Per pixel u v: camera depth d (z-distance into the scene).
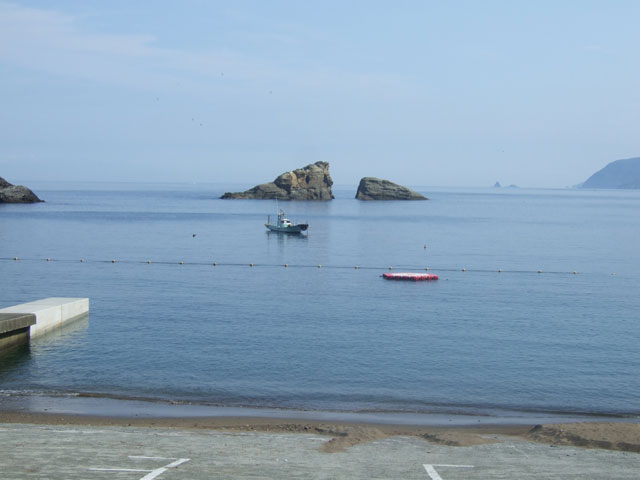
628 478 20.48
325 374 40.34
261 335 50.84
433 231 174.75
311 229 177.75
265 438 25.98
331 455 23.19
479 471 21.05
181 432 27.03
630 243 144.38
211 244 133.75
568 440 26.08
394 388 37.75
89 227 172.62
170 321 55.81
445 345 48.41
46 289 74.88
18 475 18.92
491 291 76.50
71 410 32.38
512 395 36.72
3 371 39.69
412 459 22.81
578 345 48.81
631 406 35.09
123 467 20.23
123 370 40.38
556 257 115.75
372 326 55.03
